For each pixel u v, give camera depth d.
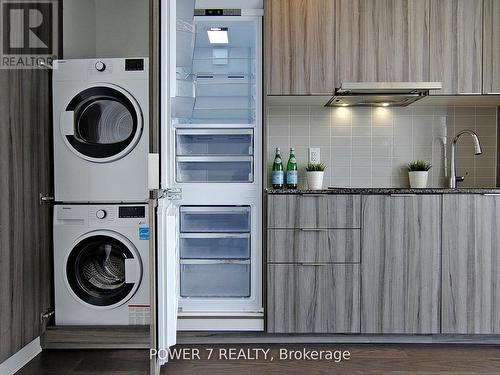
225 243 2.86
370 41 2.72
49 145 2.52
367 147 3.12
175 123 2.76
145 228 2.47
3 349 2.00
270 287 2.59
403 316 2.57
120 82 2.48
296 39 2.71
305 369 2.21
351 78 2.71
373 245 2.58
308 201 2.58
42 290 2.41
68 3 2.74
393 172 3.11
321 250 2.58
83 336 2.44
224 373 2.16
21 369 2.19
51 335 2.44
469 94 2.72
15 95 2.13
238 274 2.85
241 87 2.89
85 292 2.48
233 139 2.84
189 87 2.52
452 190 2.57
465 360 2.33
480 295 2.56
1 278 1.99
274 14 2.71
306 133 3.12
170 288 2.02
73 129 2.48
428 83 2.64
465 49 2.71
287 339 2.64
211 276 2.85
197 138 2.84
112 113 2.57
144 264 2.47
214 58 2.90
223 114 2.89
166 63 1.98
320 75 2.72
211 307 2.71
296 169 3.03
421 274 2.57
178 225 2.75
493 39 2.71
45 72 2.47
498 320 2.56
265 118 2.69
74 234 2.48
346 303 2.58
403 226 2.57
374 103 3.06
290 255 2.59
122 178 2.50
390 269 2.57
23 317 2.20
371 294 2.57
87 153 2.48
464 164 3.12
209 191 2.73
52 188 2.54
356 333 2.58
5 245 2.02
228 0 2.70
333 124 3.12
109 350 2.44
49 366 2.22
